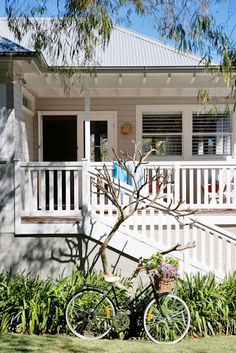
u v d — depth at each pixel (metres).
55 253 7.27
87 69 7.32
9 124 7.48
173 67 8.31
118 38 11.09
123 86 9.68
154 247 7.13
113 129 11.38
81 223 7.21
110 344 5.48
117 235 7.15
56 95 11.12
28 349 5.17
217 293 6.22
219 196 8.31
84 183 7.25
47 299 6.04
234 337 5.87
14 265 7.29
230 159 11.09
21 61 7.34
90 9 5.75
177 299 5.77
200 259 7.42
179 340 5.64
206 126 11.19
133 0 5.71
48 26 7.32
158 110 11.30
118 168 7.89
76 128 11.43
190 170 8.30
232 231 8.01
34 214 7.35
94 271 7.03
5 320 5.84
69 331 5.85
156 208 6.43
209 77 8.70
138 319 5.87
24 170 7.44
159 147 11.28
